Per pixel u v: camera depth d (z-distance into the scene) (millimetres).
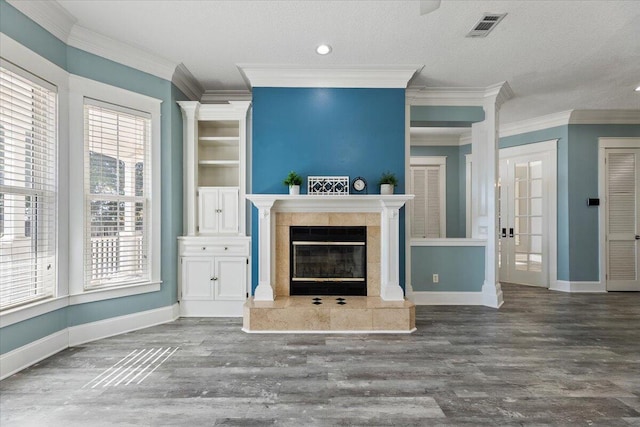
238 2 2672
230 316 3967
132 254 3502
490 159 4449
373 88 3969
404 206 4266
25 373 2494
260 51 3461
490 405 2092
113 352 2896
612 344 3102
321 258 4000
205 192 4113
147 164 3611
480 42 3275
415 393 2229
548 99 4785
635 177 5414
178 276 3967
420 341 3174
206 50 3443
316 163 3949
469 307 4398
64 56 2980
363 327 3441
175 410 2029
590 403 2117
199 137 4180
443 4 2693
